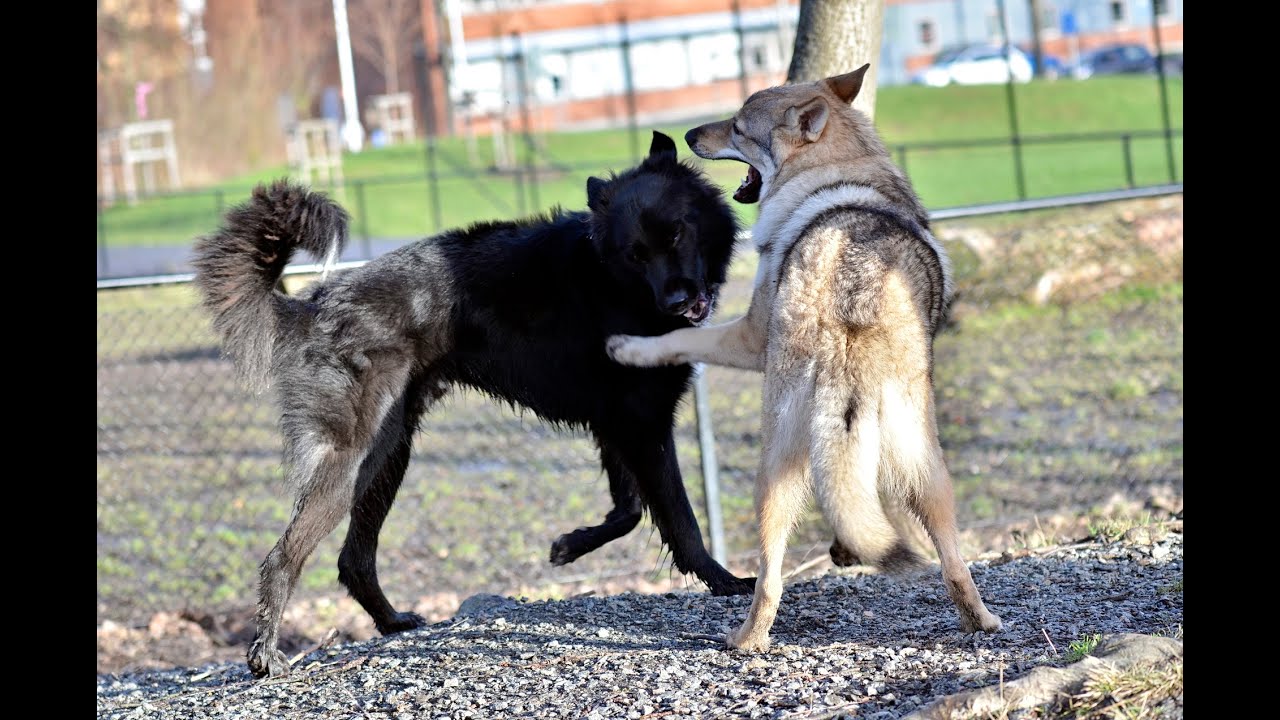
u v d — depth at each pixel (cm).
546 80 4591
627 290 524
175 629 693
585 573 736
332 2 4462
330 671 470
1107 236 1205
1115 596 446
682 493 536
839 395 393
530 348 537
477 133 4422
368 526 564
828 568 621
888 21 4847
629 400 525
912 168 2894
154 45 3975
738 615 488
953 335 1084
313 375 518
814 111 484
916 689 349
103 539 863
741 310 1101
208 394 1174
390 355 524
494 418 1125
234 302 518
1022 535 656
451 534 830
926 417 407
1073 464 837
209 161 4050
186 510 923
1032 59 4497
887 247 409
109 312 1137
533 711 375
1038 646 380
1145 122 3284
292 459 517
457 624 516
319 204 519
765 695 361
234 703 439
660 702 367
